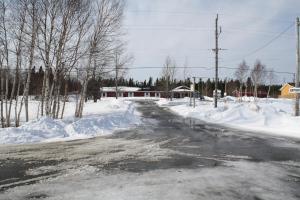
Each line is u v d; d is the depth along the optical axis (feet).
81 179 30.78
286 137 62.75
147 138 59.36
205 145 51.90
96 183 29.50
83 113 133.69
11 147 47.57
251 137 62.39
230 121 94.63
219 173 33.73
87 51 94.48
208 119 103.35
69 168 34.99
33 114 138.72
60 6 82.94
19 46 86.63
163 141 55.83
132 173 33.22
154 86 400.06
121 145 50.90
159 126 81.82
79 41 91.50
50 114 88.43
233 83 391.45
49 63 83.92
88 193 26.63
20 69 95.71
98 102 213.25
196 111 124.16
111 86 360.07
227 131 72.28
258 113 99.96
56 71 86.12
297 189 28.58
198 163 38.40
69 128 64.03
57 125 64.95
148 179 31.01
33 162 37.70
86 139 57.26
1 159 39.22
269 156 43.42
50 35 83.20
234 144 53.36
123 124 83.25
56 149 46.37
